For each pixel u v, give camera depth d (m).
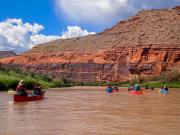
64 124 24.62
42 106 38.81
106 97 58.19
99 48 195.50
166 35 180.12
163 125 24.20
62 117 28.72
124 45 183.75
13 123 24.95
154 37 182.00
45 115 30.06
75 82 156.62
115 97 58.56
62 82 123.62
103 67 179.00
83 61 188.38
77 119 27.41
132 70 165.12
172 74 131.50
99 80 175.75
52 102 45.00
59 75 191.88
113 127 23.31
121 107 38.25
